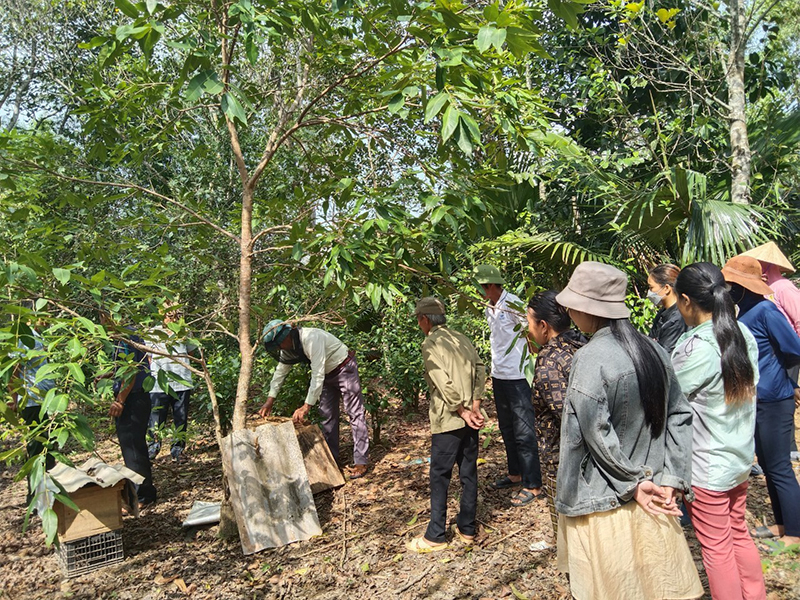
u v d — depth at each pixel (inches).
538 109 140.9
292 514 148.9
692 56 267.1
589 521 78.3
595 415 75.8
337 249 123.0
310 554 139.0
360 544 142.8
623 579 75.7
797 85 302.2
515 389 161.3
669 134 277.1
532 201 283.7
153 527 160.1
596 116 305.1
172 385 221.3
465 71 105.5
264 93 164.1
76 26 415.8
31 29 417.1
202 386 205.8
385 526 152.8
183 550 145.3
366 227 121.0
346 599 118.6
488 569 125.6
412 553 135.4
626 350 78.2
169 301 141.5
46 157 136.5
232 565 135.9
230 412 211.2
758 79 309.6
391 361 242.8
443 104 93.9
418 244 131.6
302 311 203.2
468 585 120.2
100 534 136.5
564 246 242.2
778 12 296.0
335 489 181.9
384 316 244.2
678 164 251.0
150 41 98.2
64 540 130.3
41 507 138.4
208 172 327.0
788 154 265.3
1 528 165.8
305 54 147.3
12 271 105.1
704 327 93.4
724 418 90.4
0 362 103.7
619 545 75.9
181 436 198.4
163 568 136.3
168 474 206.7
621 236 259.3
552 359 100.2
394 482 184.1
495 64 120.0
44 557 146.9
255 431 153.8
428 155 163.2
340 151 182.1
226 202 335.9
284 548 142.9
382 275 132.3
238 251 261.6
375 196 132.4
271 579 128.2
